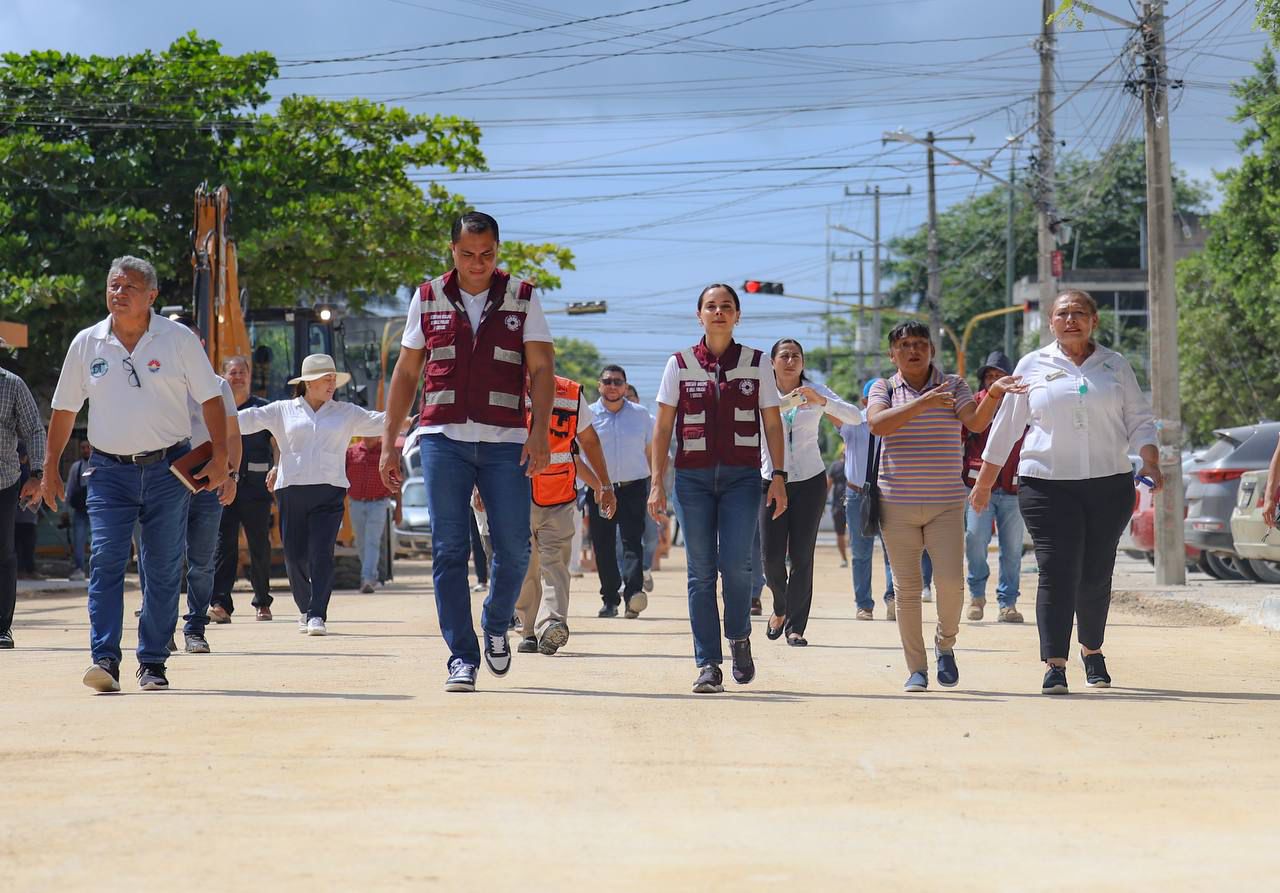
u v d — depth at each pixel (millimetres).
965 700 10828
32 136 39844
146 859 5734
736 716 9711
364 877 5480
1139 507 29766
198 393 11234
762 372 11383
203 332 27547
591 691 11094
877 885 5414
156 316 11234
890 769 7758
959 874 5586
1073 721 9648
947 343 114125
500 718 9445
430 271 45719
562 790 7098
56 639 16594
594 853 5863
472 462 10750
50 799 6855
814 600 24359
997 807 6816
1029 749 8453
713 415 11273
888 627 18328
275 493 18469
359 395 33719
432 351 10703
